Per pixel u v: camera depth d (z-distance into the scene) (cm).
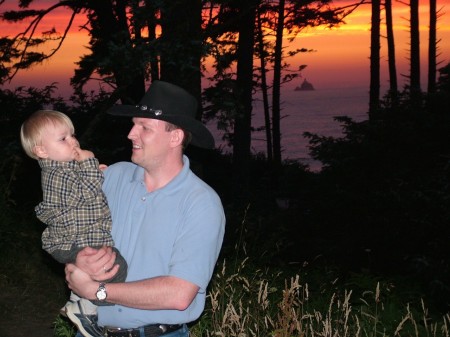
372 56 3141
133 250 361
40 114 362
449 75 1321
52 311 789
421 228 1074
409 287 859
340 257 1141
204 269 349
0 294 798
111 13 2222
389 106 1303
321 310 712
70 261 351
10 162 1074
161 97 355
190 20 1090
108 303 350
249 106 2800
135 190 371
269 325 541
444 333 609
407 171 1195
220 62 1102
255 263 885
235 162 2783
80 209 355
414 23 3134
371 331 622
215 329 516
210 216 354
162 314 358
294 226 1239
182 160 368
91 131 1320
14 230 900
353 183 1227
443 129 1220
